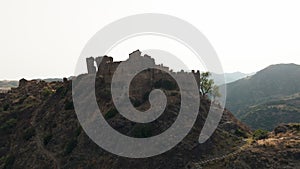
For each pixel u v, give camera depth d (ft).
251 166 202.39
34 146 277.23
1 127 329.52
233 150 226.38
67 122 284.41
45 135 285.84
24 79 462.19
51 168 239.71
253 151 215.72
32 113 335.47
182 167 204.44
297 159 203.72
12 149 292.20
